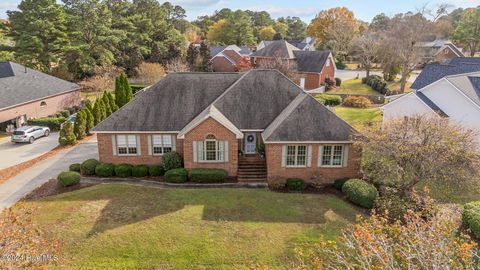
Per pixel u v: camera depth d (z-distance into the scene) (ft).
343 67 274.98
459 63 139.64
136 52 221.25
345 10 342.64
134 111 84.53
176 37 253.24
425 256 29.68
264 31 405.80
